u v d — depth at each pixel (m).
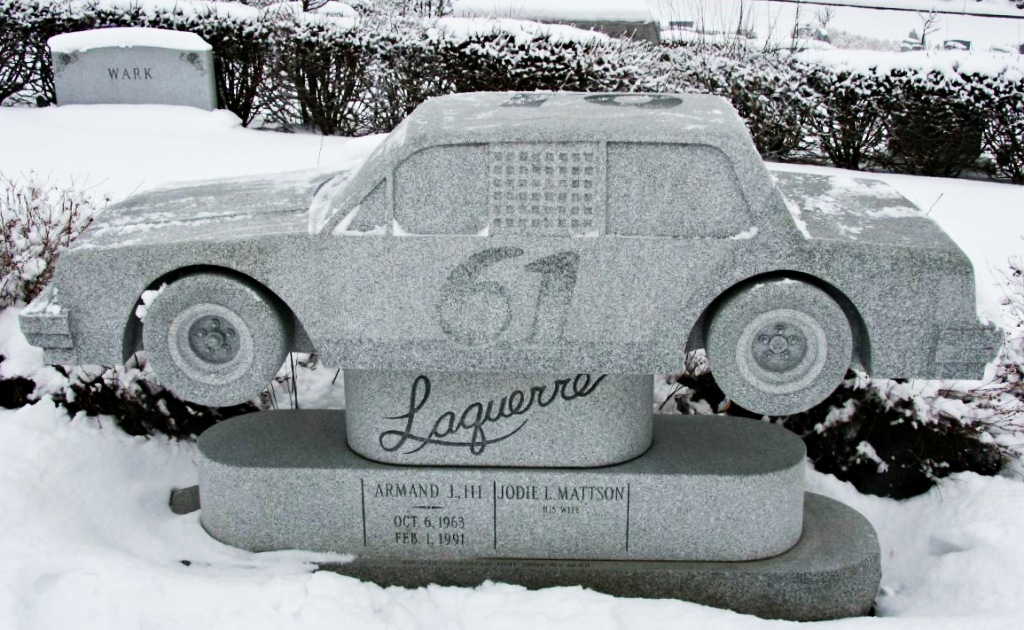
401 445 4.38
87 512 4.72
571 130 3.79
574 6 12.86
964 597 4.40
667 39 12.39
